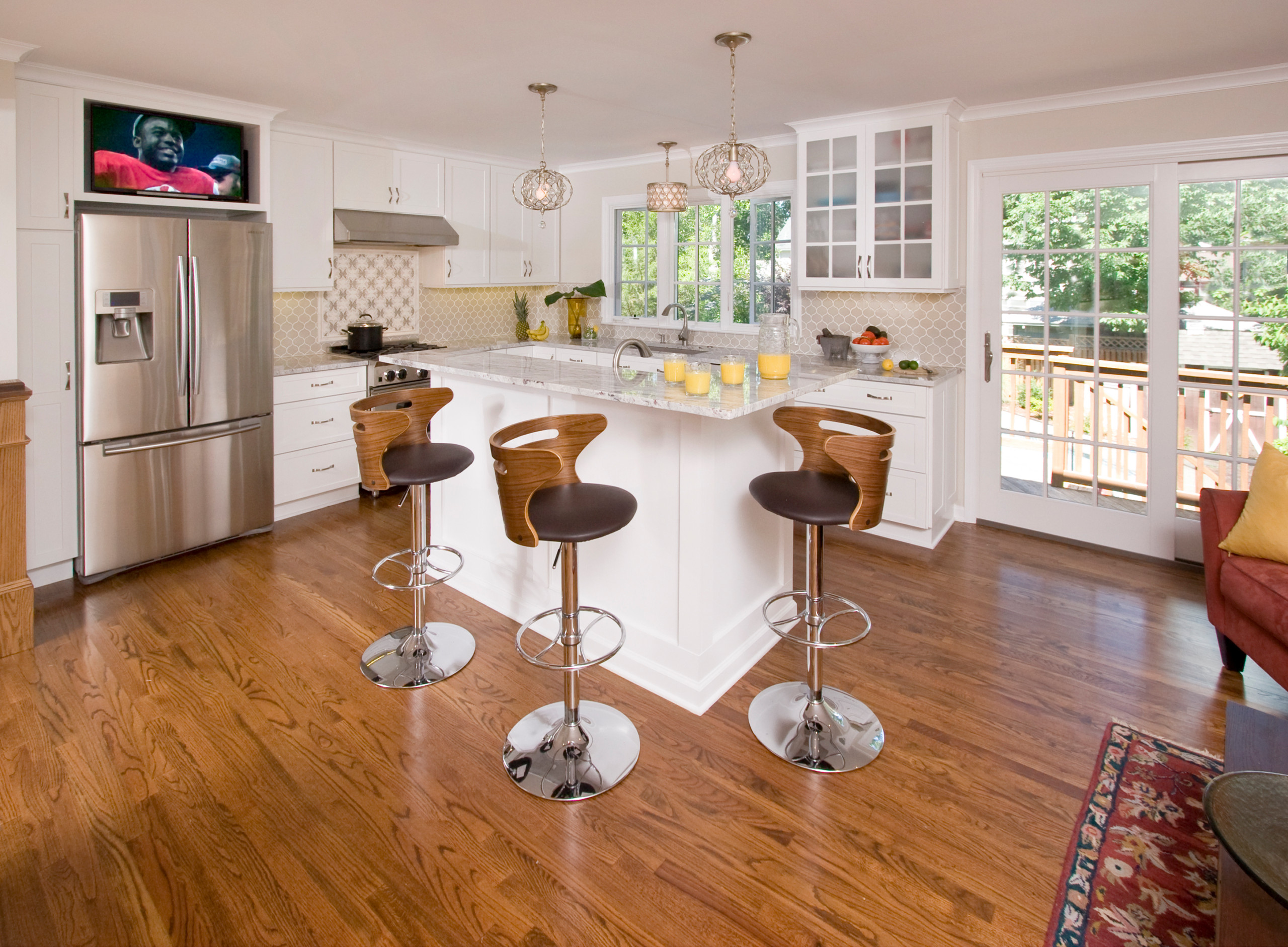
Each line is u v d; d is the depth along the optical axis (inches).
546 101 159.2
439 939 67.6
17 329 127.3
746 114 171.0
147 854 76.9
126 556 149.2
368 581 147.4
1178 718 101.6
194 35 118.3
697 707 104.3
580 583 120.0
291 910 70.4
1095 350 162.7
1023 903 71.7
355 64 133.4
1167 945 66.3
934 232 166.2
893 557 162.4
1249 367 146.6
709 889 73.5
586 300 250.7
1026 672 114.0
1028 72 138.0
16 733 97.2
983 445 180.7
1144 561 159.5
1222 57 129.8
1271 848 53.2
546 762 91.4
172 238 147.1
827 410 103.0
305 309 202.7
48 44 123.0
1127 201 154.7
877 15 108.7
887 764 92.4
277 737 97.1
